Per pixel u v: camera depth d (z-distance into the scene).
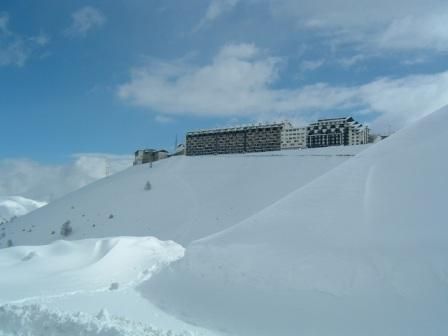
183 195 62.03
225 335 9.11
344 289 9.56
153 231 51.81
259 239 12.65
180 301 11.28
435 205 10.61
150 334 7.89
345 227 11.51
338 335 8.52
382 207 11.55
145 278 14.15
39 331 8.30
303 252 11.17
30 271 14.56
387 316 8.49
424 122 14.70
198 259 13.00
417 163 12.49
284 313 9.55
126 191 68.12
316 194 13.84
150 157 106.12
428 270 8.98
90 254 16.39
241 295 10.67
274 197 54.56
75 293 12.09
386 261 9.67
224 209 54.38
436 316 8.05
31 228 62.72
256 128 105.75
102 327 7.98
